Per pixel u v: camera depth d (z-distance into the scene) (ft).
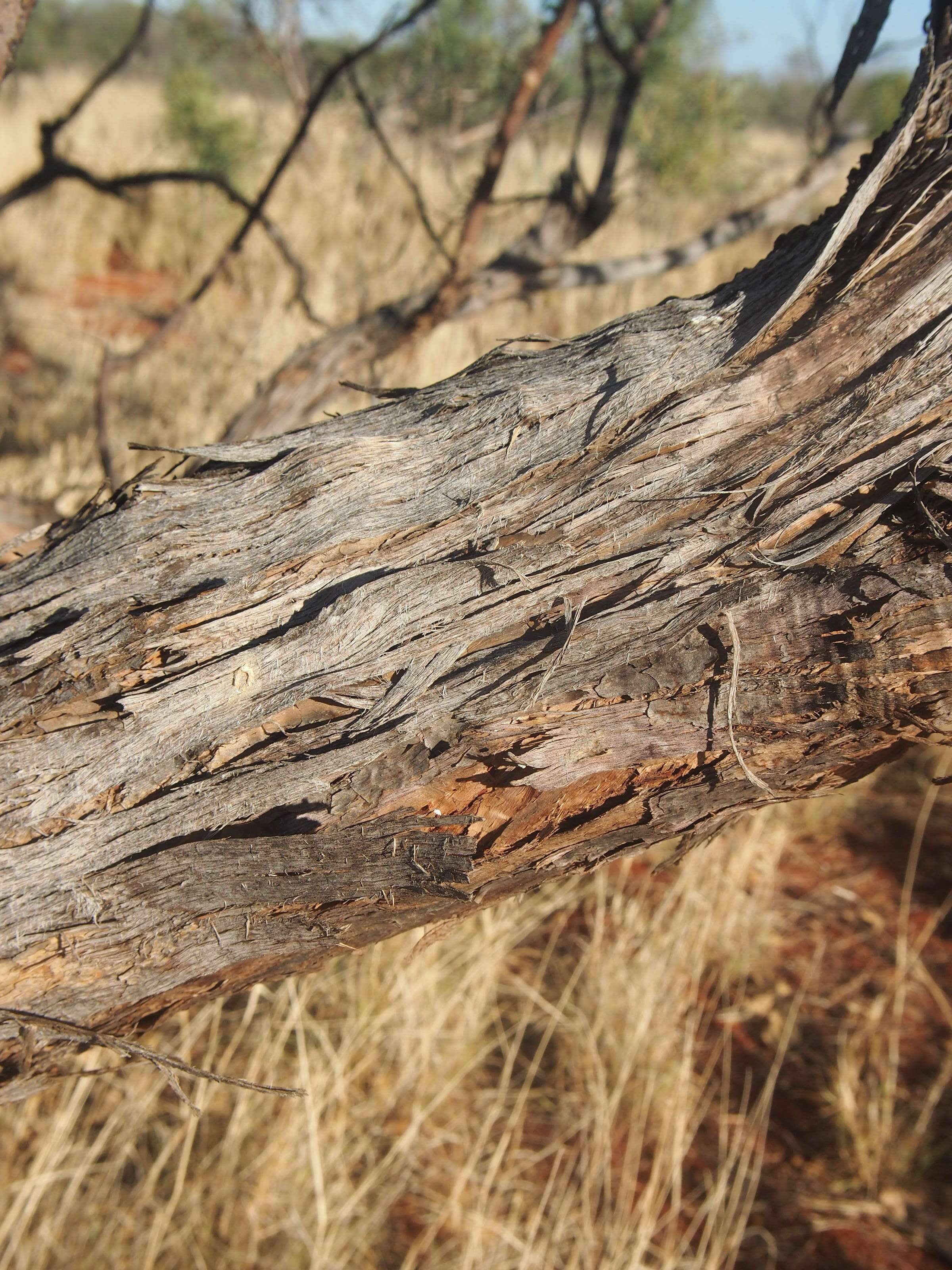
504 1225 4.72
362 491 2.19
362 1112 4.95
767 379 2.14
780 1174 5.48
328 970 5.57
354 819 2.12
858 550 2.08
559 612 2.13
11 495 4.62
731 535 2.12
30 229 17.16
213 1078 2.21
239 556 2.19
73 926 2.15
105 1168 4.49
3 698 2.16
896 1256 5.08
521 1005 5.98
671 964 5.97
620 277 5.66
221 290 14.65
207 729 2.14
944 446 2.06
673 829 2.19
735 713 2.09
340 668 2.13
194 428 9.52
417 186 5.67
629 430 2.15
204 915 2.17
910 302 2.10
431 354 8.98
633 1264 4.38
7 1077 2.28
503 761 2.12
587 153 17.92
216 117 17.95
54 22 26.48
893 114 10.04
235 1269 4.40
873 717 2.06
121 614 2.18
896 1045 5.86
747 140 18.42
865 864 7.86
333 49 8.82
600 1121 4.93
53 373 12.49
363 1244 4.53
